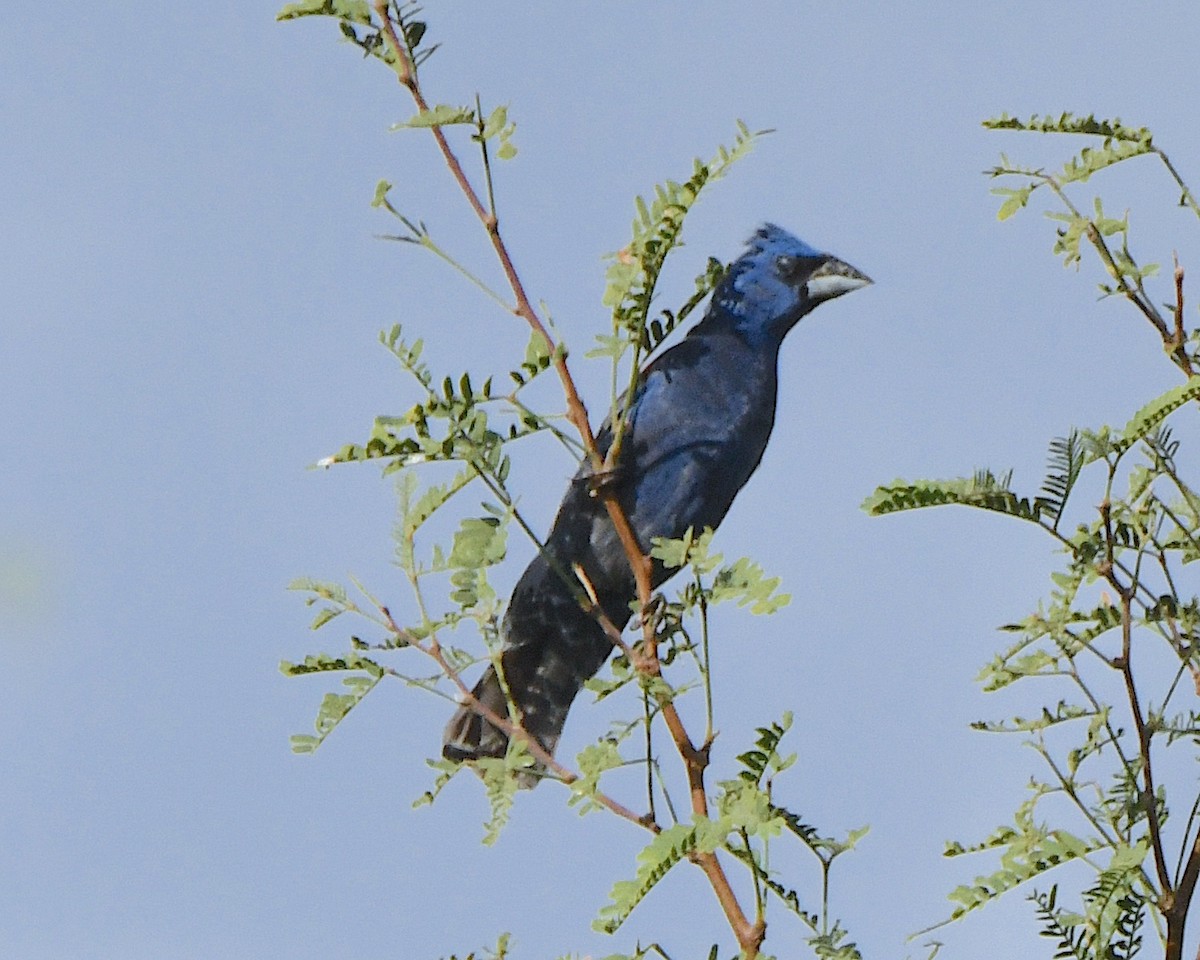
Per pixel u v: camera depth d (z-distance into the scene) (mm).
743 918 6172
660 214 7297
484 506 7191
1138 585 6492
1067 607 6461
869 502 6309
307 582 7160
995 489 6254
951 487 6254
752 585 6773
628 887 5852
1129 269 6887
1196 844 6199
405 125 7293
